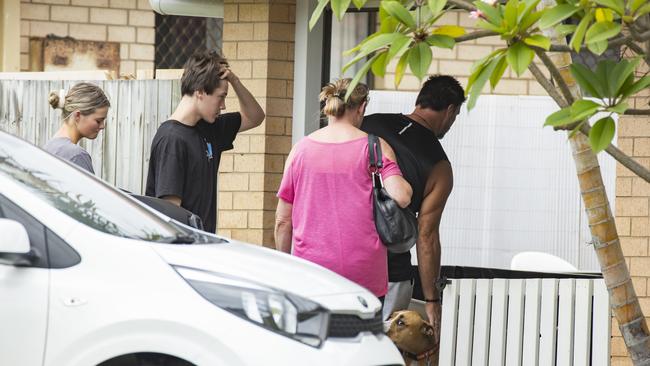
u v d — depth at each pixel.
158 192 11.09
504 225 14.32
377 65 7.60
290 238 10.55
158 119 14.39
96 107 11.23
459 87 11.64
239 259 8.11
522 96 14.29
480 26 7.05
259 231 14.20
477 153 14.37
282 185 10.41
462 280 11.12
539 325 10.92
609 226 9.10
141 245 7.78
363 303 8.21
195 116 11.31
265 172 14.20
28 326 7.49
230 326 7.54
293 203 10.38
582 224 14.18
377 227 10.05
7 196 7.80
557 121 7.08
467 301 11.09
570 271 13.03
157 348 7.50
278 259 8.55
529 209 14.30
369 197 10.10
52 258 7.63
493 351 11.01
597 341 10.73
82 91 11.23
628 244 12.73
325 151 10.16
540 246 14.25
